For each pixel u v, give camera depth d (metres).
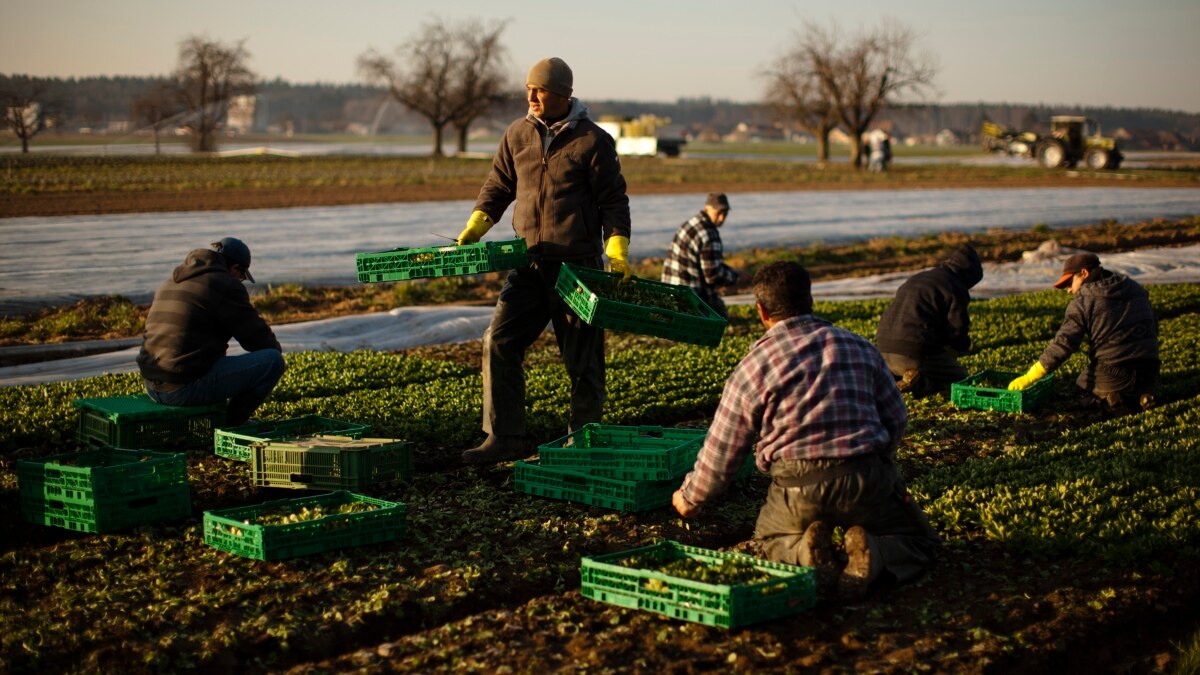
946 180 57.03
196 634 5.31
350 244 25.38
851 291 20.25
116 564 6.24
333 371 11.77
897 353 10.91
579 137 8.00
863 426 5.61
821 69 73.88
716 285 14.29
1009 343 13.99
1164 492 7.29
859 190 48.00
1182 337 13.62
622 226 8.12
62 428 9.16
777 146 169.25
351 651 5.34
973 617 5.50
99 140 98.94
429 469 8.42
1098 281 9.98
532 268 8.23
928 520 6.70
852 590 5.54
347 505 6.90
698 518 7.16
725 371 12.00
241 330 8.30
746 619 5.23
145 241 24.73
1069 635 5.33
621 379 11.45
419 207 36.00
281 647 5.22
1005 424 9.74
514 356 8.48
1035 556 6.29
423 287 19.39
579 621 5.48
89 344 13.95
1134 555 6.15
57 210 31.06
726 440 5.73
